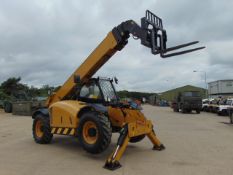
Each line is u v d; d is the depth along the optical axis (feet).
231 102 84.07
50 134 30.45
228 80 166.71
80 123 24.77
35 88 171.32
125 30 25.86
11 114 85.92
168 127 48.96
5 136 36.73
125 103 27.20
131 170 20.56
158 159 23.99
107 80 29.60
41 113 31.22
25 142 32.07
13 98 105.60
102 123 23.38
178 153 26.45
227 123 58.03
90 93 28.73
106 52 27.25
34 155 25.34
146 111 116.78
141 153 26.43
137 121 25.07
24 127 47.29
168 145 30.58
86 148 24.03
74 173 19.77
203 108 111.45
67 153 26.21
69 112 26.89
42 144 30.76
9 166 21.50
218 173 19.81
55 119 28.68
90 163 22.56
